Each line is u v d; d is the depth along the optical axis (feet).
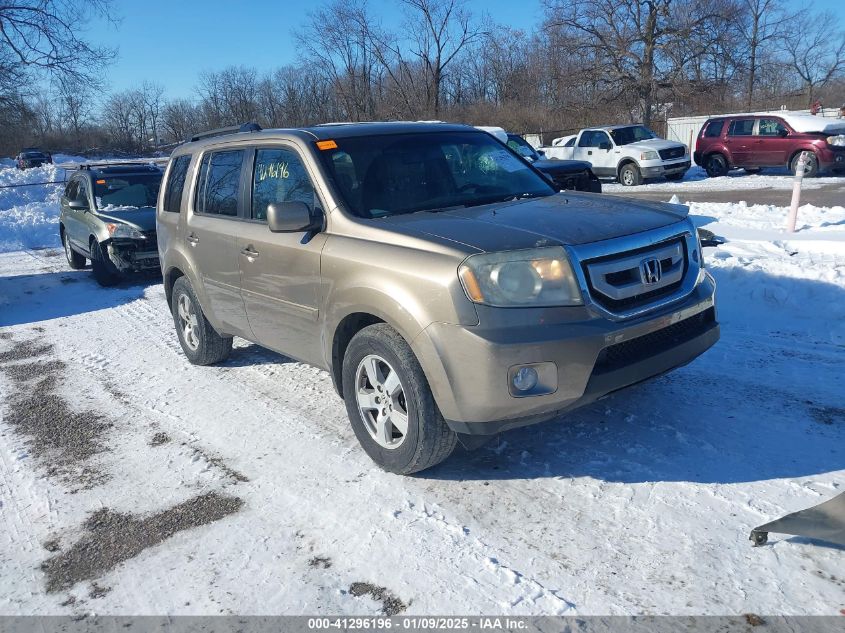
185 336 20.97
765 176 65.77
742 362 17.49
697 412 14.85
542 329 11.23
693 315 12.99
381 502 12.45
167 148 208.33
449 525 11.59
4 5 80.12
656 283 12.32
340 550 11.16
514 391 11.24
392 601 9.90
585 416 15.05
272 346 16.80
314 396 17.75
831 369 16.66
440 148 16.15
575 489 12.34
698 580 9.77
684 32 100.27
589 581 9.95
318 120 135.44
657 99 105.91
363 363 13.28
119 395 19.04
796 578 9.65
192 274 18.92
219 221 17.61
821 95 150.92
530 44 136.56
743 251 27.81
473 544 11.03
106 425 17.01
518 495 12.32
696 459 12.98
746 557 10.16
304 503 12.63
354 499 12.62
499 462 13.51
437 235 12.29
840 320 19.86
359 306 12.89
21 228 53.67
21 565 11.51
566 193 15.99
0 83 85.97
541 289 11.34
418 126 16.81
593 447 13.73
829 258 25.29
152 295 32.01
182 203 19.56
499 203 14.64
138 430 16.55
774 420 14.25
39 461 15.31
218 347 20.10
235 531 11.93
